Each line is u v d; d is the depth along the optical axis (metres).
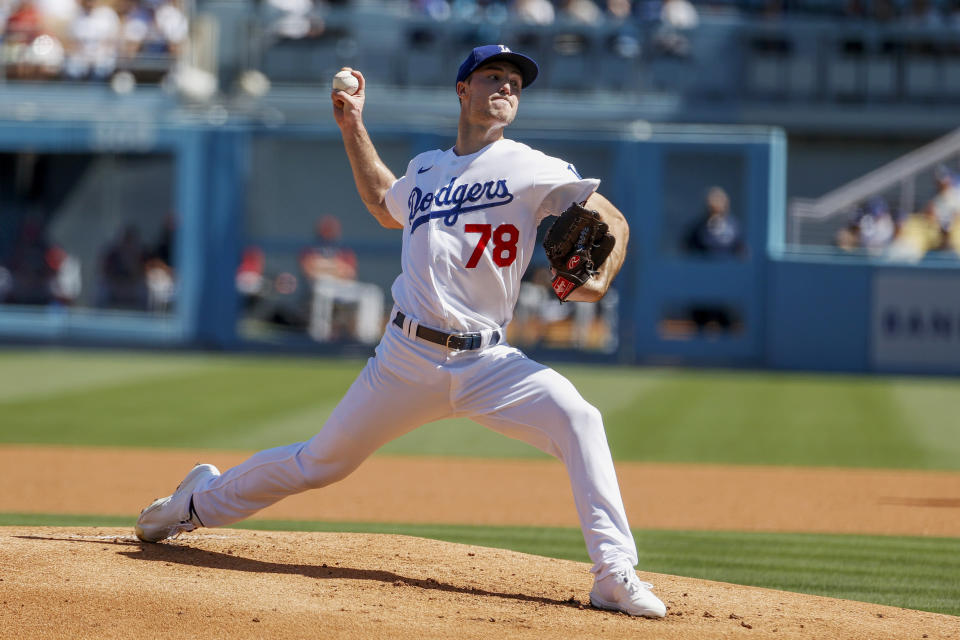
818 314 60.34
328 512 25.62
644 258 62.47
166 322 66.00
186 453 33.84
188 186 65.19
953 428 41.06
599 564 14.27
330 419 15.34
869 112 72.00
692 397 48.78
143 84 72.56
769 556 20.72
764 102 72.06
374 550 17.48
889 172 64.12
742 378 56.75
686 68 72.12
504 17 73.00
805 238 64.31
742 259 61.72
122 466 31.59
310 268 65.56
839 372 60.28
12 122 66.69
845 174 75.50
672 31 71.94
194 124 65.00
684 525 24.77
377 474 31.55
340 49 72.62
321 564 16.36
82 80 72.50
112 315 67.19
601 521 14.30
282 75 73.12
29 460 32.47
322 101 72.44
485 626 13.41
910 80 71.81
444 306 14.49
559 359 63.53
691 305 63.53
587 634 13.20
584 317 63.78
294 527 23.39
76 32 72.62
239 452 33.97
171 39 72.69
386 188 16.31
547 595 15.20
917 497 28.58
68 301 68.69
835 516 25.97
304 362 61.34
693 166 70.06
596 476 14.33
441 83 72.31
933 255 62.34
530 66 14.82
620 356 62.91
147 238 69.25
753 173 61.53
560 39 72.06
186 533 18.22
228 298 65.31
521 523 24.58
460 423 43.06
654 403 46.75
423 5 75.81
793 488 29.81
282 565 16.17
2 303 68.44
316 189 71.19
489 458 34.91
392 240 70.50
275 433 37.38
